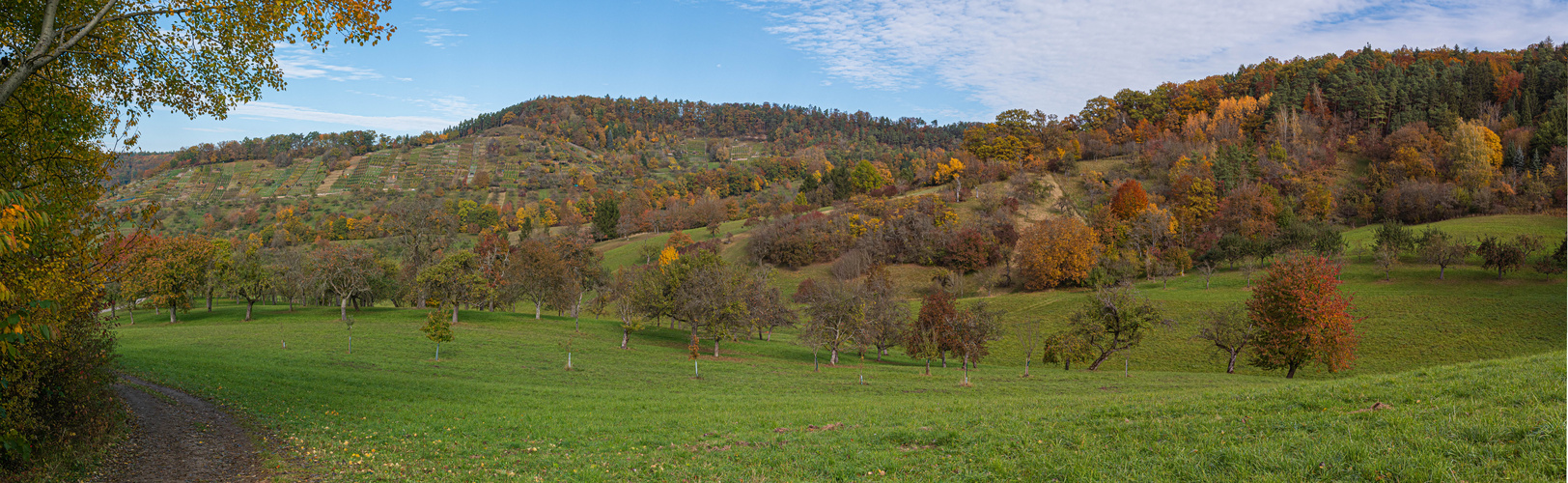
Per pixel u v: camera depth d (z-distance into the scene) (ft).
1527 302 217.97
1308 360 168.14
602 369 165.58
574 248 370.94
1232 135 599.16
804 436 59.67
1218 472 35.17
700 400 106.22
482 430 71.41
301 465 53.26
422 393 105.60
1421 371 58.95
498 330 234.38
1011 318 287.28
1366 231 400.26
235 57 45.93
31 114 42.60
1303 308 161.48
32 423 46.88
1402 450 33.65
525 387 121.29
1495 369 52.65
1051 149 598.34
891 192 576.61
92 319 57.31
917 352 200.44
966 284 379.76
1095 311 208.23
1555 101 515.50
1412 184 427.33
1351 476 31.96
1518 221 370.32
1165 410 53.98
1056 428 51.39
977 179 561.02
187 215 647.15
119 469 50.21
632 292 244.63
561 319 279.28
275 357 151.53
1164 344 225.76
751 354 224.12
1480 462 30.99
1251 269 319.06
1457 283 262.06
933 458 46.09
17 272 39.63
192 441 60.85
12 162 42.42
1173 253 368.48
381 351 176.65
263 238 535.19
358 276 256.73
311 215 654.12
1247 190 448.65
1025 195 505.25
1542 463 28.81
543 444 62.59
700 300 220.02
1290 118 595.06
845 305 212.23
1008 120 620.49
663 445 60.64
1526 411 37.06
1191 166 501.97
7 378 44.78
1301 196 464.24
